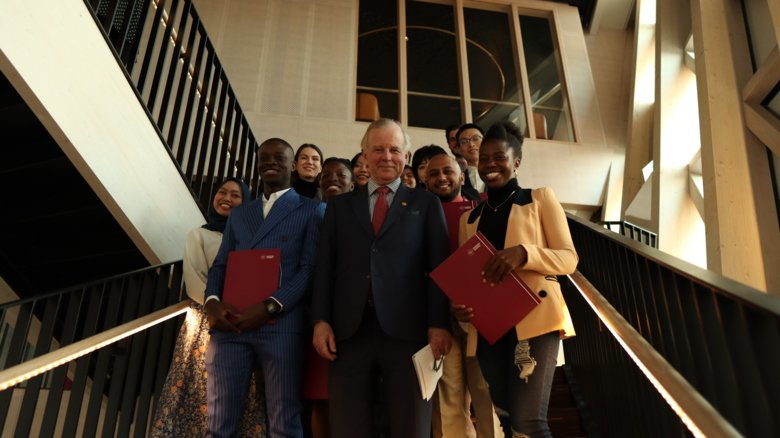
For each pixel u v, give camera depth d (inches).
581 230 153.4
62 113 124.6
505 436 86.9
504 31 412.2
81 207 145.6
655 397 87.0
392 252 89.4
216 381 95.1
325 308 89.7
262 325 96.0
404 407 82.3
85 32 135.0
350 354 86.1
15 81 115.1
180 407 111.6
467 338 93.7
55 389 118.8
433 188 124.7
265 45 355.6
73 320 123.7
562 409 138.3
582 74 392.8
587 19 419.2
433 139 350.9
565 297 159.9
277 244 104.3
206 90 199.6
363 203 95.4
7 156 135.3
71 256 158.6
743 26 234.5
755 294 49.5
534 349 83.8
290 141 329.4
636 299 98.3
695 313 70.2
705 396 67.0
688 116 298.2
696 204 275.1
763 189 209.6
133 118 152.9
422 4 410.9
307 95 345.1
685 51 307.7
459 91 384.5
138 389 143.3
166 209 164.4
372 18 394.3
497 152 98.3
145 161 156.8
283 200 109.7
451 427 100.3
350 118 343.0
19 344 114.2
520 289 83.2
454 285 85.6
